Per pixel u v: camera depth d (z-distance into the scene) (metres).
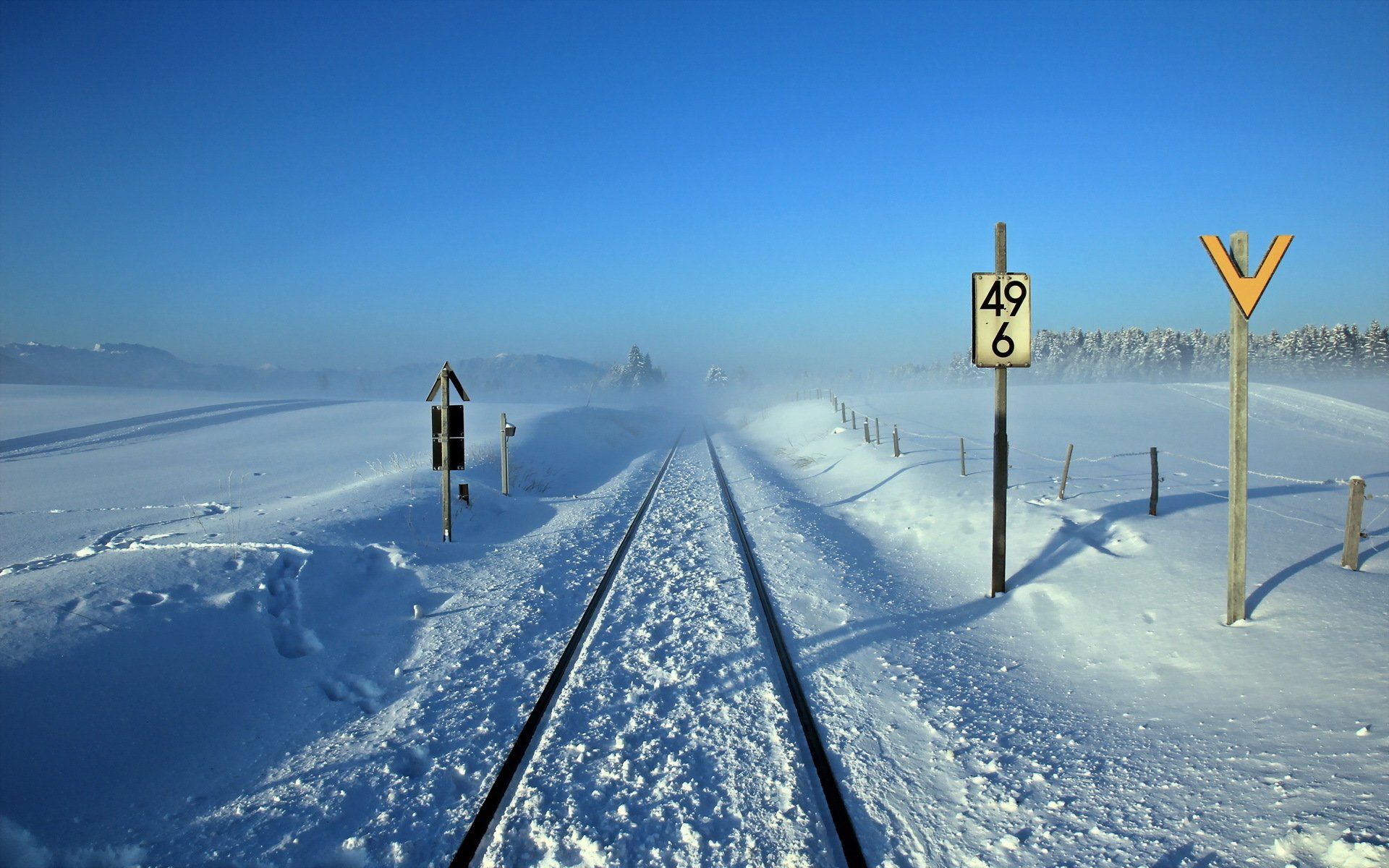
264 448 26.95
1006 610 7.55
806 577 9.15
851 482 18.11
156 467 22.39
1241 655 5.31
